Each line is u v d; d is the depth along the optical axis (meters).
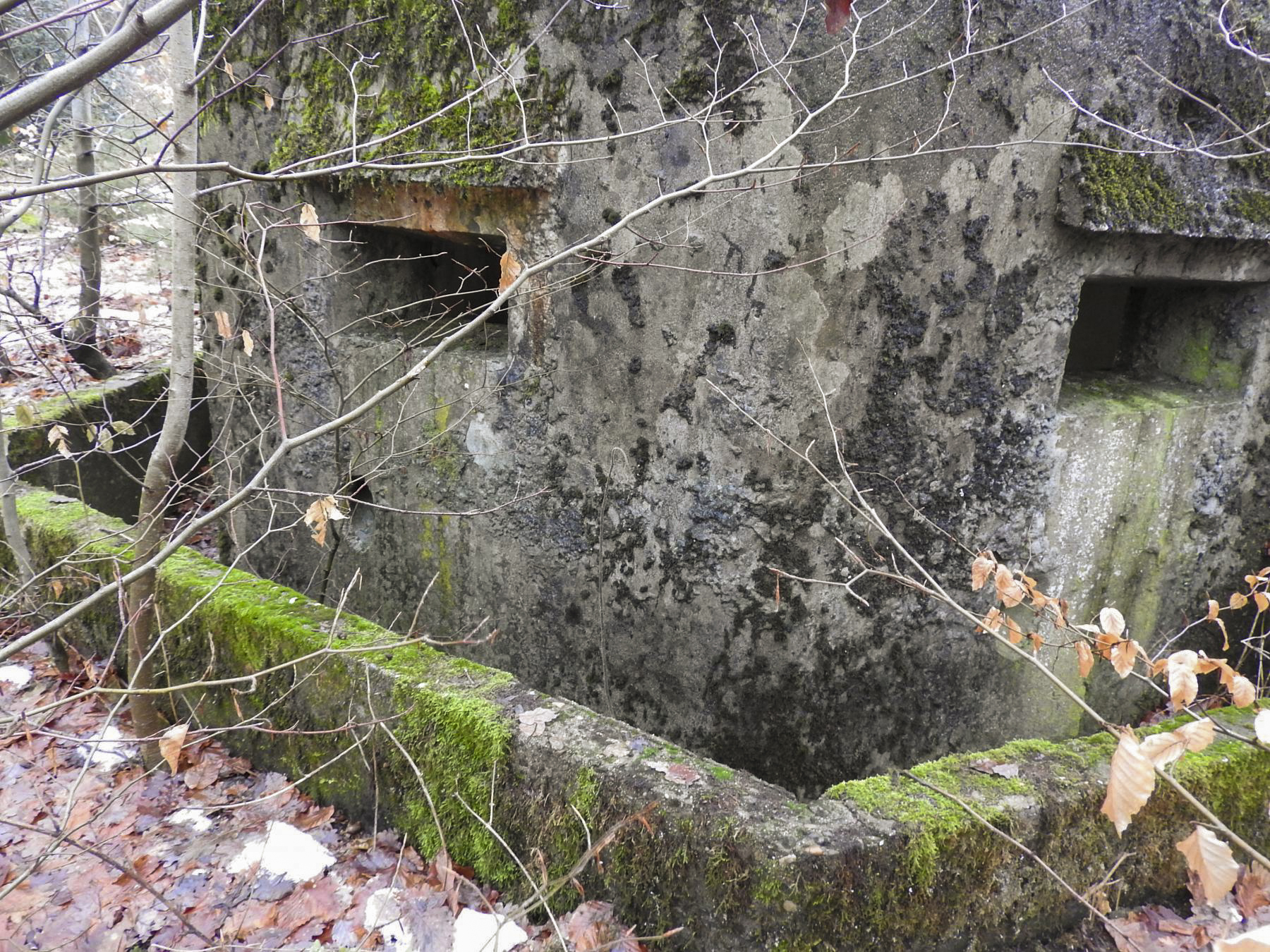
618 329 3.24
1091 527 3.48
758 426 3.06
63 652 3.66
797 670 3.23
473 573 3.86
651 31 2.95
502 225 3.43
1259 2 3.28
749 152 2.88
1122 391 3.65
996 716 3.56
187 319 2.66
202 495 5.45
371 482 4.13
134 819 2.71
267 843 2.51
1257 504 3.88
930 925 2.04
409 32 3.51
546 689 3.71
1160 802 2.37
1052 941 2.26
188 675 3.12
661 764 2.16
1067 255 3.10
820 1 2.74
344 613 2.94
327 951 2.20
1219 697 3.84
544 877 2.06
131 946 2.24
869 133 2.81
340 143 3.68
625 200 3.11
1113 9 2.94
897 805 2.07
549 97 3.18
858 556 3.13
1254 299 3.53
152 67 6.54
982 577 2.27
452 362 3.74
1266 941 1.25
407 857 2.49
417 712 2.47
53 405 4.81
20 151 4.96
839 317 2.96
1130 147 3.04
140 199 3.73
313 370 4.14
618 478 3.37
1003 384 3.15
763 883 1.87
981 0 2.77
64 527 3.62
